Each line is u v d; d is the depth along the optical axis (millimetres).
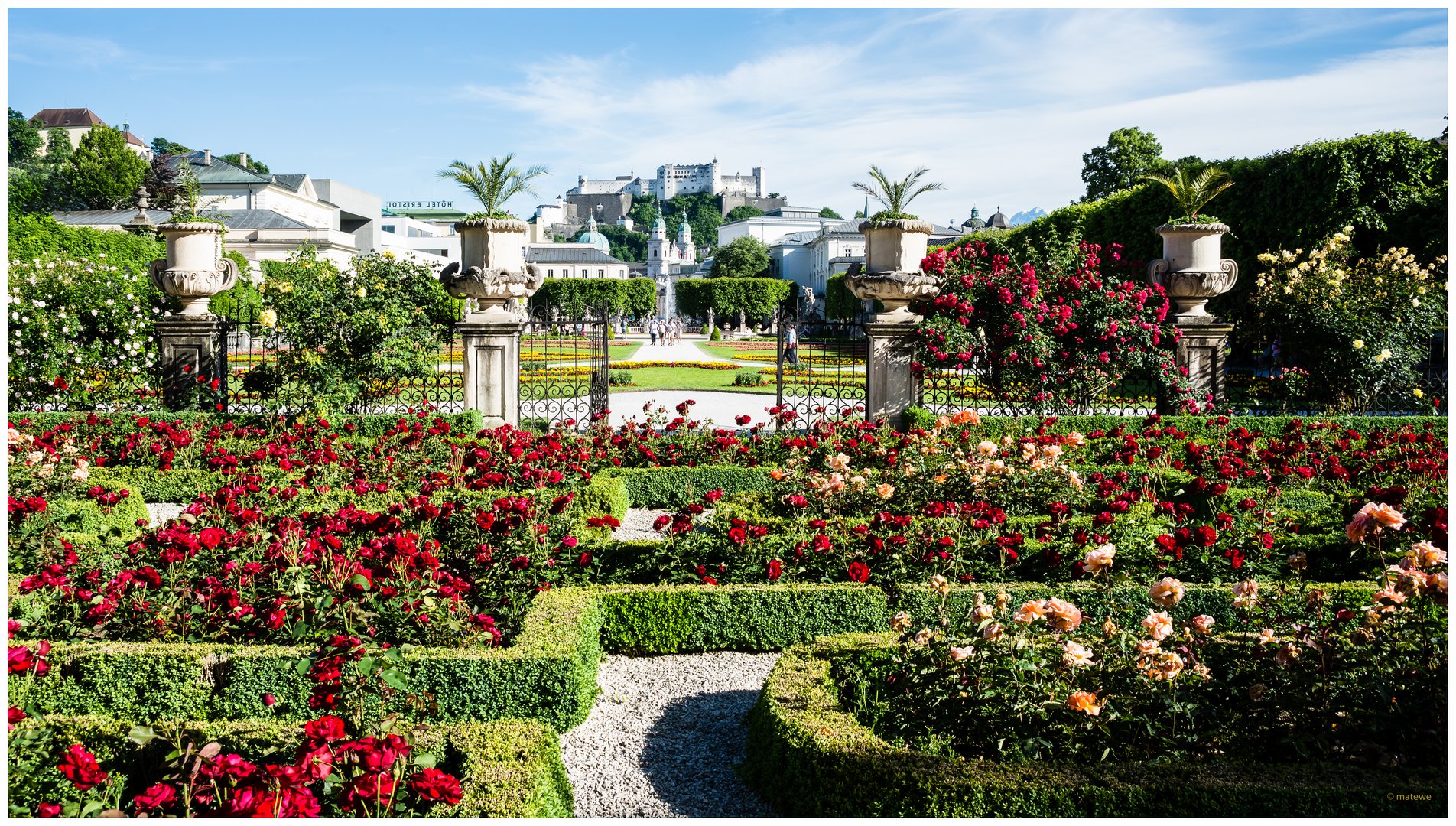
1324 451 9594
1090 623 5945
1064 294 13180
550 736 4129
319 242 55062
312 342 12969
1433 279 14875
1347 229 16344
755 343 49375
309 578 5215
